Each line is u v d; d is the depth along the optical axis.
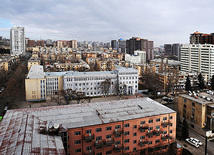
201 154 81.62
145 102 96.88
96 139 71.88
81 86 167.38
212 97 112.88
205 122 100.12
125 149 77.38
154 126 82.00
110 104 91.88
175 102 155.12
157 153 82.00
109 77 176.88
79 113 79.44
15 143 45.78
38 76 159.38
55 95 171.25
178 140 94.19
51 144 49.47
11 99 158.88
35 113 77.06
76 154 69.38
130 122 76.69
